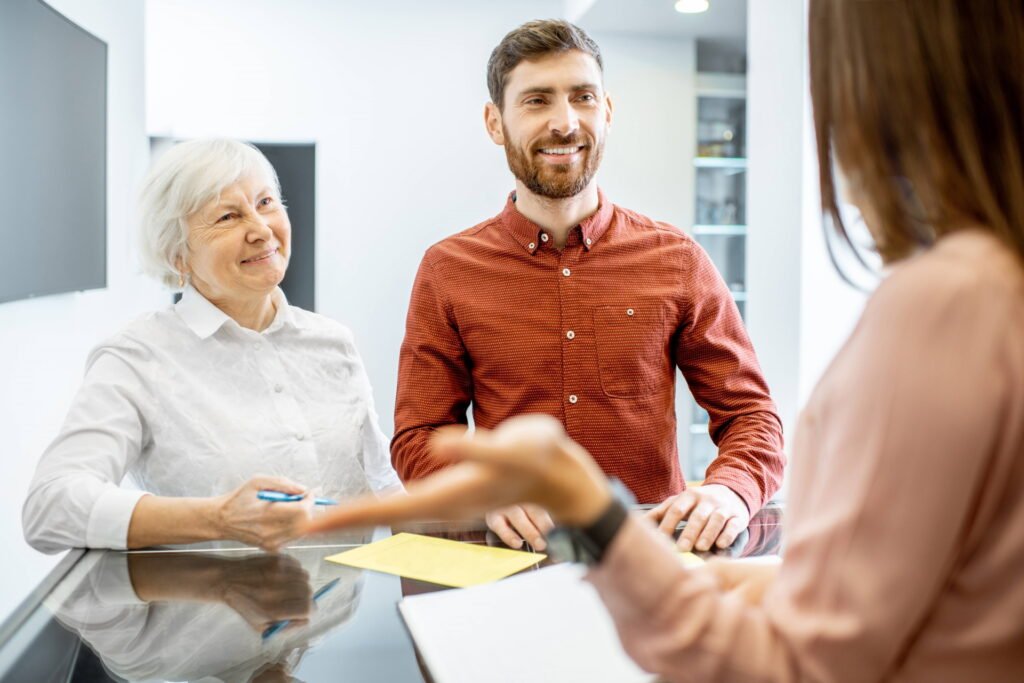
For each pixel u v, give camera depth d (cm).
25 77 262
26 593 269
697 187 505
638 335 165
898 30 52
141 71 420
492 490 46
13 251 252
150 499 113
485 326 166
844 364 53
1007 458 48
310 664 76
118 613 89
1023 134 51
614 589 52
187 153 147
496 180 482
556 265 167
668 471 170
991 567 49
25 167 262
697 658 51
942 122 52
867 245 59
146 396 143
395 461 160
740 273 502
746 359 169
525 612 86
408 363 170
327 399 159
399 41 471
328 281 474
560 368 165
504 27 477
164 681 73
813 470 55
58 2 298
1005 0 51
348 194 473
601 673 72
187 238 147
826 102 58
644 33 460
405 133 474
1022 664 49
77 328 324
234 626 85
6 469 254
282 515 105
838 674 49
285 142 469
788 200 317
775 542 115
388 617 87
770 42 329
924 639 51
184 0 450
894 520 48
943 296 49
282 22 461
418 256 479
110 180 364
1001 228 51
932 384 48
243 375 151
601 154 162
